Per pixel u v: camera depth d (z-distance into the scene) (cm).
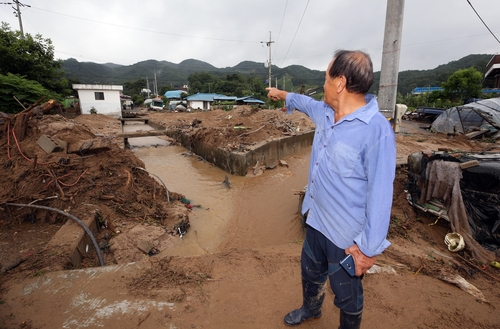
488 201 408
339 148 162
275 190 1020
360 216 167
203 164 1431
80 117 2655
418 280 343
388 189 149
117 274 335
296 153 1608
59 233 448
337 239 178
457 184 434
